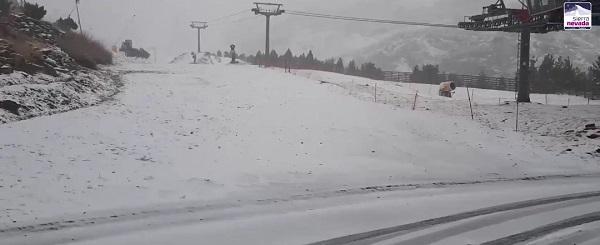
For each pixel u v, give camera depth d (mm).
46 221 6598
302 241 6453
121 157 10133
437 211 8148
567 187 10523
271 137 13492
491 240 6711
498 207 8539
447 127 17188
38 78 15398
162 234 6457
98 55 26656
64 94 14727
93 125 12430
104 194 7898
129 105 15766
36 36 21484
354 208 8148
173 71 27672
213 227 6855
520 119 21906
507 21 30766
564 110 24531
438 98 30438
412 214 7922
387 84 36219
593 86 55312
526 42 29641
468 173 11766
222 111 16250
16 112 12172
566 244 6605
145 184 8617
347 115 17203
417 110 21578
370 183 10078
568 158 14266
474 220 7664
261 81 24562
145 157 10375
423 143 14539
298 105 18344
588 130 18656
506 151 14656
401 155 13008
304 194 8922
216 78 24922
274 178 9922
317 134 14250
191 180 9117
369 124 16172
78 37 27125
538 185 10703
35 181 8078
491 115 23094
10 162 8828
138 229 6586
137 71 26250
